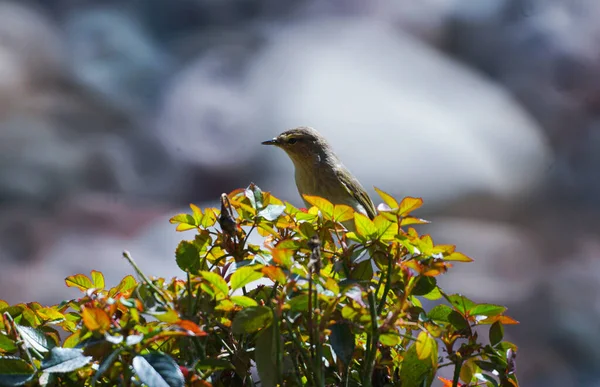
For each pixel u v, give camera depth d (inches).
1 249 489.7
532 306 475.5
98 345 87.3
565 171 694.5
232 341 102.1
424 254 98.3
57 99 679.1
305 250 101.9
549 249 571.5
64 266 470.6
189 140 655.8
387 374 106.3
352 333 96.6
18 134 622.8
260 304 101.1
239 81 700.7
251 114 647.8
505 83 797.2
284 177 600.4
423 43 802.2
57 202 573.9
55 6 811.4
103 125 669.3
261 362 90.4
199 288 94.5
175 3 821.9
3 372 86.9
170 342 101.4
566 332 454.3
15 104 661.3
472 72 784.9
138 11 820.6
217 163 629.9
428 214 581.6
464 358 101.2
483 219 607.2
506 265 533.0
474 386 107.3
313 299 92.2
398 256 100.8
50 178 588.4
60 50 740.7
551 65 803.4
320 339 90.9
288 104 637.9
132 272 454.9
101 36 765.3
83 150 628.4
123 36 772.6
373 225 100.2
